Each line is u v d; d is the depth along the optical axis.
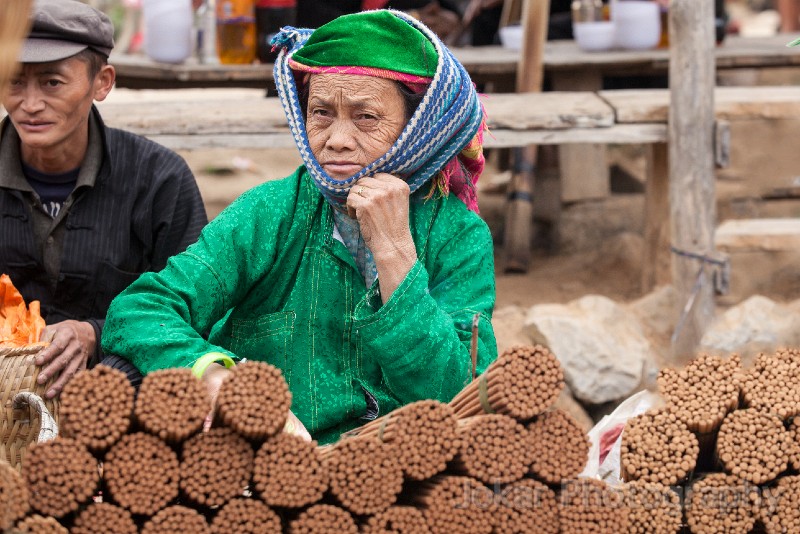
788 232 7.01
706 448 3.14
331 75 3.64
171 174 4.83
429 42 3.71
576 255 8.96
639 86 10.27
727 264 6.80
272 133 6.62
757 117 7.04
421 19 9.13
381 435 2.97
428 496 2.95
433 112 3.61
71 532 2.81
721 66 8.29
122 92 13.39
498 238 9.28
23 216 4.69
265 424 2.86
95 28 4.50
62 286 4.73
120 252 4.74
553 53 8.73
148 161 4.82
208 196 10.41
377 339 3.52
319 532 2.89
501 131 6.75
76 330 4.26
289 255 3.87
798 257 8.62
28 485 2.77
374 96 3.63
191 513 2.84
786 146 11.45
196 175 11.21
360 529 2.96
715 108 7.01
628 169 10.52
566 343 6.51
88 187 4.70
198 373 3.46
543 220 9.18
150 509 2.84
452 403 3.18
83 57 4.48
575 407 6.45
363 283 3.84
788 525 3.02
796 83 13.77
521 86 7.91
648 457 3.02
